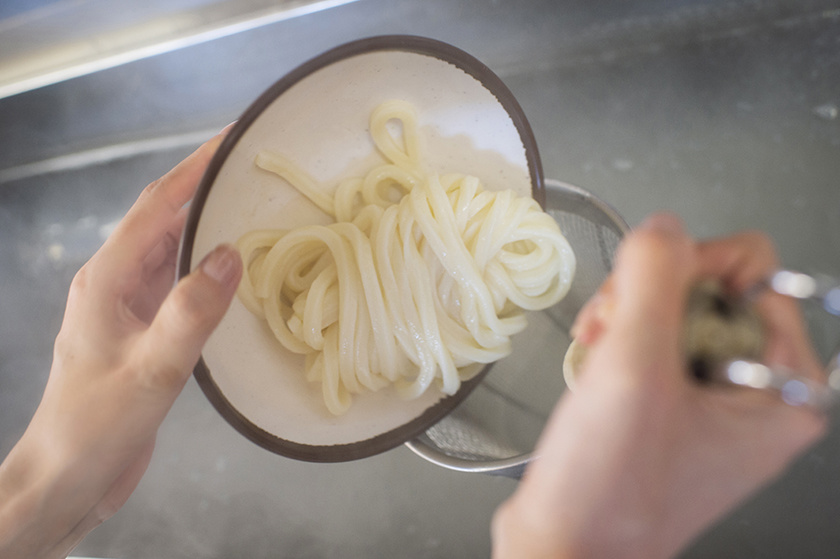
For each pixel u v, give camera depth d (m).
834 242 0.54
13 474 0.42
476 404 0.49
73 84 0.66
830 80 0.57
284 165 0.43
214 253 0.37
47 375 0.65
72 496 0.42
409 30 0.61
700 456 0.31
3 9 0.60
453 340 0.46
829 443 0.51
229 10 0.61
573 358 0.45
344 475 0.57
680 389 0.29
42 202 0.69
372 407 0.46
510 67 0.62
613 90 0.60
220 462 0.59
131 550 0.58
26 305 0.67
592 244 0.50
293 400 0.44
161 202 0.44
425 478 0.56
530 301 0.47
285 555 0.56
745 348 0.31
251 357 0.43
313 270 0.47
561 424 0.30
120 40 0.63
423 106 0.45
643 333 0.29
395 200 0.48
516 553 0.31
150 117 0.67
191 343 0.38
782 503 0.51
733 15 0.58
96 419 0.40
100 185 0.68
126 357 0.41
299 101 0.41
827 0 0.57
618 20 0.60
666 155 0.58
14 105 0.67
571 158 0.60
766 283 0.31
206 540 0.57
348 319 0.45
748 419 0.31
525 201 0.46
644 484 0.29
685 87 0.59
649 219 0.31
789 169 0.56
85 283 0.42
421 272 0.45
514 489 0.54
